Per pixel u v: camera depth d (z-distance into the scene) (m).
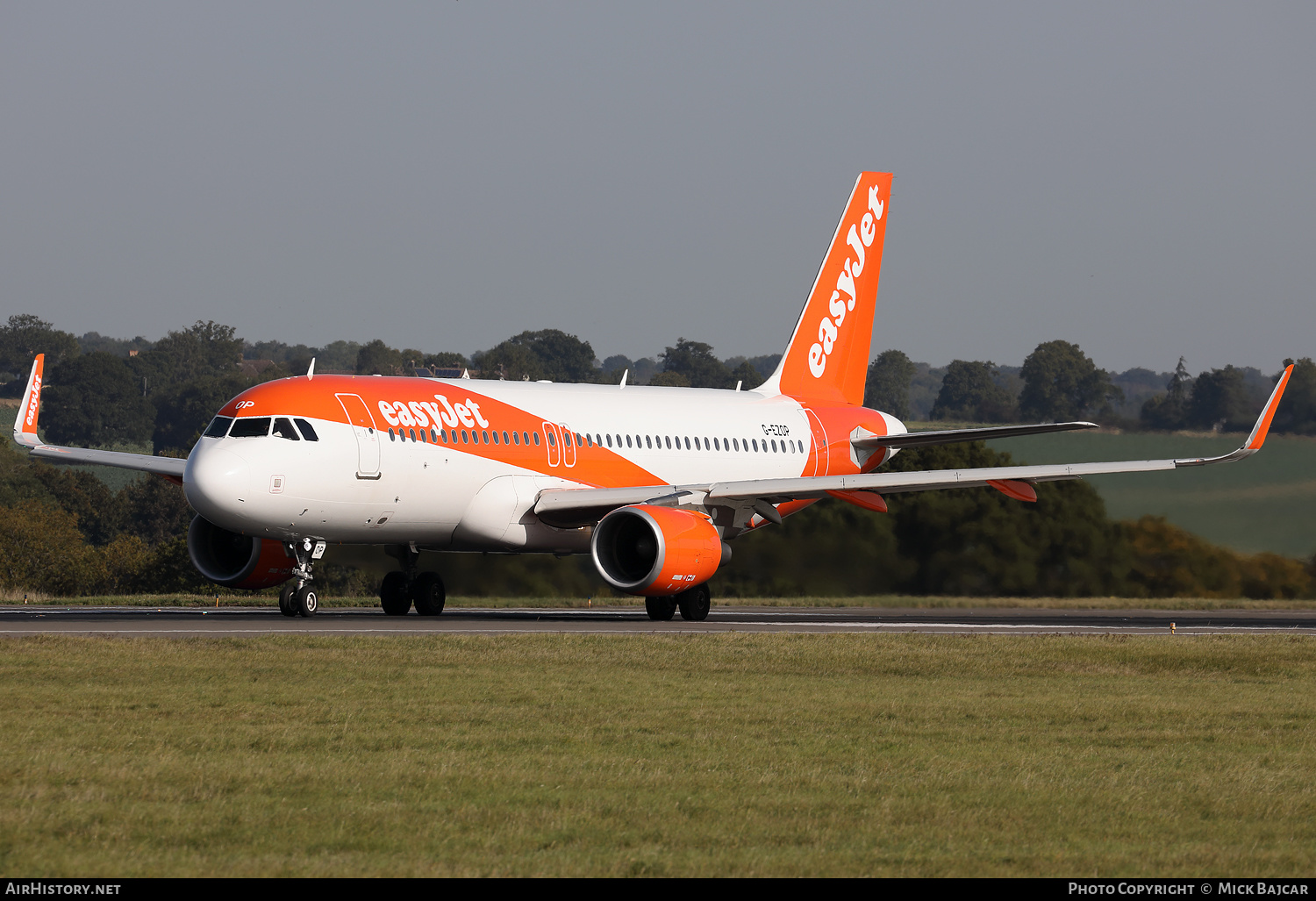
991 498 165.12
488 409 113.25
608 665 72.25
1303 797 42.09
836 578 160.50
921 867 34.03
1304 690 68.88
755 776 44.22
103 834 36.00
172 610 121.62
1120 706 60.88
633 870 33.31
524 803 40.00
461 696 60.22
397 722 53.25
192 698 58.06
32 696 58.19
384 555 120.88
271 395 102.44
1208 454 190.62
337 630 90.56
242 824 37.19
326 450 101.06
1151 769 46.22
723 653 78.62
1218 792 42.66
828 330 148.00
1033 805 40.69
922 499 165.38
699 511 111.38
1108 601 157.38
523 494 112.38
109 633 84.44
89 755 45.66
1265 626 118.94
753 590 160.25
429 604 117.50
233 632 87.25
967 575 161.00
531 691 61.91
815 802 40.59
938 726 54.81
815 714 56.91
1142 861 34.88
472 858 34.22
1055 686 68.31
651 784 42.69
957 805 40.50
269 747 47.62
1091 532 164.75
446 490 108.19
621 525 108.81
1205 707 61.22
